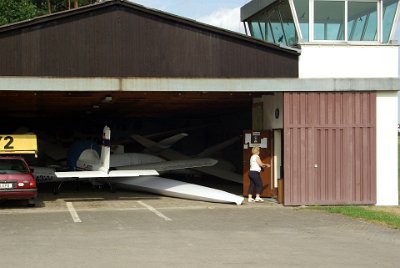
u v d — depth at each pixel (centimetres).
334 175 1622
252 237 1038
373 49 1662
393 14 1656
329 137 1623
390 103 1648
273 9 1836
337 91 1628
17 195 1487
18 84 1462
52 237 1030
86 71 1505
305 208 1540
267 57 1600
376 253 883
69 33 1498
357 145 1634
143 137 2747
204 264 789
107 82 1516
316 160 1616
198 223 1231
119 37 1527
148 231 1108
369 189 1633
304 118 1614
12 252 880
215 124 3303
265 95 1817
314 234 1080
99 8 1513
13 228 1148
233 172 2617
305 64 1627
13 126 3253
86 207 1558
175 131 3084
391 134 1645
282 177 1719
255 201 1692
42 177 2042
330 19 1662
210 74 1569
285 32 1770
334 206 1595
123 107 2388
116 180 2067
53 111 2566
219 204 1634
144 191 1997
